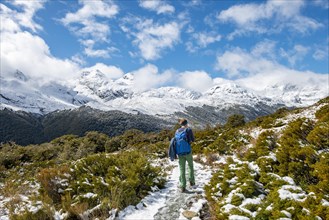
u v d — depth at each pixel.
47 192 7.53
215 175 7.77
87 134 36.72
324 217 4.63
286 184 6.12
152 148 17.66
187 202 6.70
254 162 7.84
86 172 8.57
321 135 7.51
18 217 5.88
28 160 24.59
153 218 6.12
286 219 4.71
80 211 6.11
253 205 5.46
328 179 5.47
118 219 6.16
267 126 17.19
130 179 7.57
